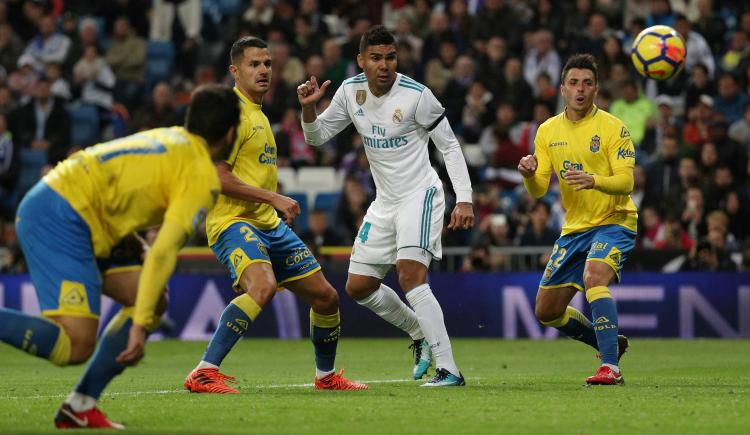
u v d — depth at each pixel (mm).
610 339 18500
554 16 46406
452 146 19000
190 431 12672
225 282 35875
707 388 18141
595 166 19297
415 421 13555
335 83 45625
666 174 38344
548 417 13930
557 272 19750
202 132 12852
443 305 35688
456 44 46375
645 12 46875
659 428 12969
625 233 19156
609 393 17078
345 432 12617
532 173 19219
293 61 46219
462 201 18828
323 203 42406
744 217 37594
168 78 49344
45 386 19938
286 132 43781
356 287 19453
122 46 48875
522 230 38000
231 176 17047
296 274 18281
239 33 48062
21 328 12484
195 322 35938
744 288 33969
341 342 34562
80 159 12891
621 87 42156
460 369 24469
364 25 46625
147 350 31609
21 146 44812
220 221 18062
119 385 19875
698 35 44625
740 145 39219
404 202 18719
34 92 45500
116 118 46625
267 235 18250
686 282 34312
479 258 36281
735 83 42281
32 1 51281
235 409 14781
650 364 25422
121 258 13375
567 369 24375
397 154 18719
